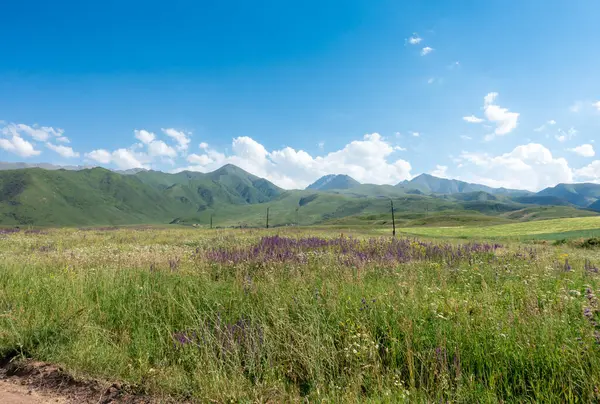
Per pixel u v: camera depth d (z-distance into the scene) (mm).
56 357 4203
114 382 3775
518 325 4254
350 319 4707
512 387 3426
